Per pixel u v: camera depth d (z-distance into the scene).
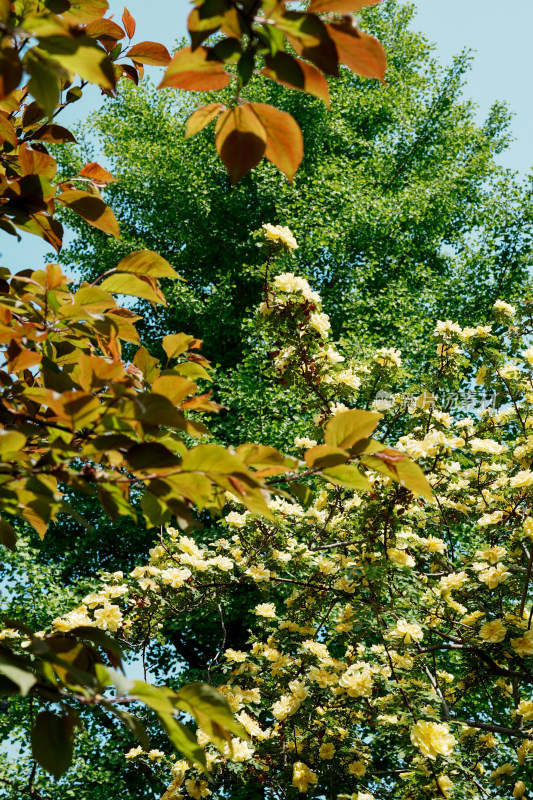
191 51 0.68
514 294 10.37
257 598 7.57
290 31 0.66
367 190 11.62
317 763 4.73
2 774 6.73
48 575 8.10
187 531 0.94
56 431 1.04
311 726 4.75
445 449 4.48
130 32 1.52
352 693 4.32
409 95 13.61
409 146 13.70
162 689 0.84
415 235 12.33
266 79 12.14
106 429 0.92
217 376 9.23
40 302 1.31
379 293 11.42
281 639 5.07
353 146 13.35
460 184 12.98
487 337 5.13
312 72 0.72
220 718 0.85
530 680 4.34
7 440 0.83
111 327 1.33
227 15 0.65
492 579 4.24
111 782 7.20
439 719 3.76
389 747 5.52
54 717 0.95
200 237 11.16
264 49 0.68
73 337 1.43
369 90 13.53
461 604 4.68
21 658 0.91
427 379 5.01
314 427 4.68
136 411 0.89
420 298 10.47
